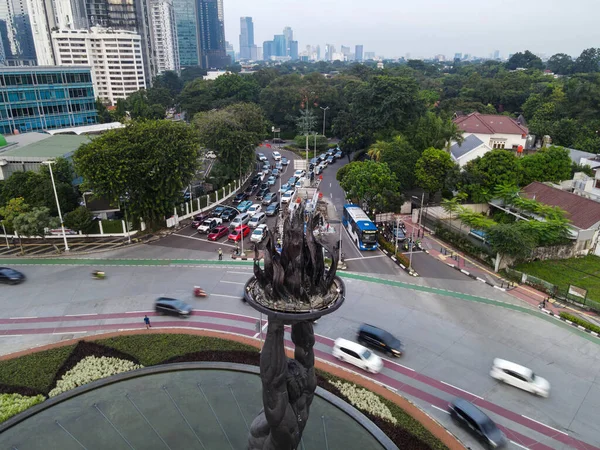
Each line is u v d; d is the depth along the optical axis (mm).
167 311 37875
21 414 25531
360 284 44375
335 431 24781
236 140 78250
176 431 24641
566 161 67188
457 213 58156
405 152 70688
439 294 42438
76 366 30297
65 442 23875
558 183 67000
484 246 51094
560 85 117875
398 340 33469
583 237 51406
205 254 51500
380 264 49531
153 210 56000
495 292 42969
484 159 64562
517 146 92250
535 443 24922
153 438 24125
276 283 16000
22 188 55812
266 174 92812
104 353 31750
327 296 16750
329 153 109500
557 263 50094
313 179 87000
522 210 56375
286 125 135375
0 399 27281
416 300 41188
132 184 52719
